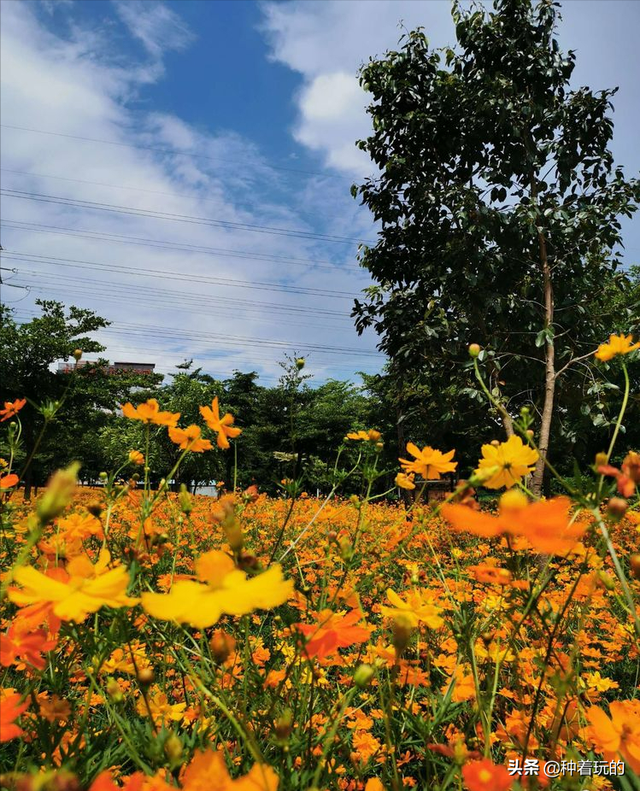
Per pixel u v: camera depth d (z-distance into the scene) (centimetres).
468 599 160
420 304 619
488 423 600
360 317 669
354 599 104
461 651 105
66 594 56
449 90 573
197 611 48
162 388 2320
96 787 55
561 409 587
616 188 561
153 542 100
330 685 132
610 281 584
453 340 559
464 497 73
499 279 571
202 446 110
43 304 1870
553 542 59
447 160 616
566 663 106
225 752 87
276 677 109
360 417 2712
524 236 556
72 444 1800
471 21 564
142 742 86
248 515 318
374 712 128
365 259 671
